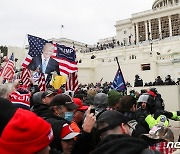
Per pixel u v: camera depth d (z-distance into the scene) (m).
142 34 109.44
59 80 11.55
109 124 2.90
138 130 4.90
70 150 3.80
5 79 11.89
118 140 2.13
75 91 11.36
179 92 19.89
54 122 3.88
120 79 10.71
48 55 11.13
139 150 2.01
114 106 5.78
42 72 11.02
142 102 6.02
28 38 10.91
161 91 20.36
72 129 4.22
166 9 103.31
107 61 53.41
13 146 1.94
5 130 2.00
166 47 66.00
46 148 2.12
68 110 4.53
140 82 25.95
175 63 42.34
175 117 6.88
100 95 5.46
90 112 3.79
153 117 5.78
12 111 2.36
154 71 43.78
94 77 53.22
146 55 47.62
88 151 3.69
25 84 11.91
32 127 2.02
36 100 5.56
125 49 71.62
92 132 3.67
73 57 11.51
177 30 103.25
